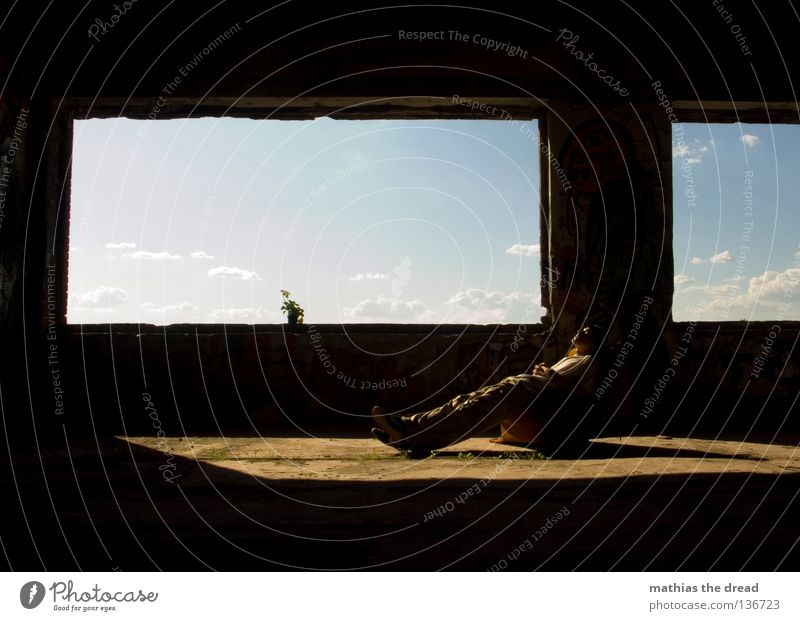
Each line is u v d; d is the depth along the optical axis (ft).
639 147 29.94
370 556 8.15
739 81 30.07
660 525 9.52
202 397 29.25
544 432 18.79
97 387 29.22
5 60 26.58
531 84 30.12
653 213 29.76
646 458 17.01
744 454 17.84
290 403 29.22
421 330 29.60
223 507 10.78
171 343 29.48
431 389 29.25
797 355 28.81
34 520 9.84
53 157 30.14
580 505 10.91
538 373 19.17
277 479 13.64
